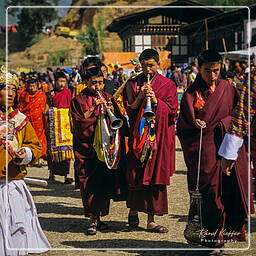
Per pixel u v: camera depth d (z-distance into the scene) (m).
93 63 8.84
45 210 9.54
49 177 12.76
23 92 14.30
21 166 6.73
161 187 7.75
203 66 6.57
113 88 8.91
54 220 8.82
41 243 6.94
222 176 6.50
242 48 32.53
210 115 6.50
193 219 6.58
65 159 12.12
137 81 7.92
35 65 88.06
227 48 37.03
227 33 37.19
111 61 34.16
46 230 8.18
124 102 7.96
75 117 8.15
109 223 8.55
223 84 6.59
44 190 11.48
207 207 6.50
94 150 8.09
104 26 74.69
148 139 7.54
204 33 41.66
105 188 8.07
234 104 6.65
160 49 48.28
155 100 7.62
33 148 6.76
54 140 12.15
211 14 48.53
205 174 6.47
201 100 6.65
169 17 48.56
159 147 7.63
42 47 101.31
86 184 8.02
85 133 8.10
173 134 7.86
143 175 7.62
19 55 101.69
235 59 23.84
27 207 6.86
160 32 48.41
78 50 96.12
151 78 7.87
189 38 45.31
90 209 7.93
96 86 8.18
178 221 8.51
